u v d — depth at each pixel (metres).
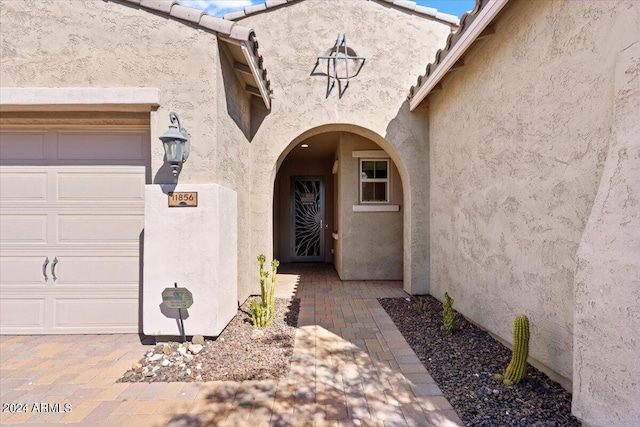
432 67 6.64
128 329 5.72
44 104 5.15
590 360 2.83
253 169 8.20
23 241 5.70
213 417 3.45
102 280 5.73
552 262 3.86
